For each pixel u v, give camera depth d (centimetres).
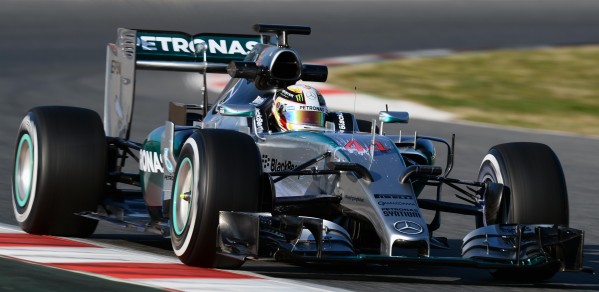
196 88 6544
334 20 10344
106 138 2783
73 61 7344
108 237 2811
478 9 11950
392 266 2494
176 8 10194
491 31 10138
